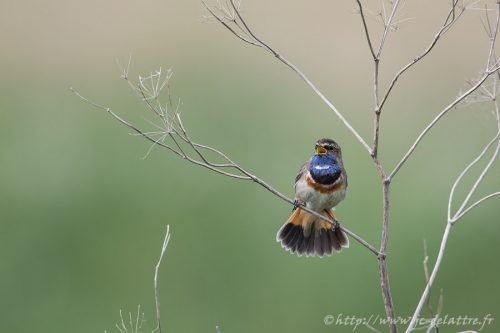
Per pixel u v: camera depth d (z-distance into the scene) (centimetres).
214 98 1786
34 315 1345
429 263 1368
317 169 1116
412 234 1403
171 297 1347
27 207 1486
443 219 1426
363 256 1380
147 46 2066
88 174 1546
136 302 1343
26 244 1434
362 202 1479
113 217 1471
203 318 1334
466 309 1337
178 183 1512
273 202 1470
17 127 1703
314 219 1152
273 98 1797
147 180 1526
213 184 1506
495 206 1450
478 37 1989
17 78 1938
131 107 1761
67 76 1955
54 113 1759
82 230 1452
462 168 1571
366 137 1681
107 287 1370
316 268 1377
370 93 1830
